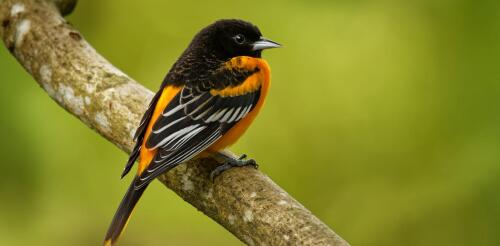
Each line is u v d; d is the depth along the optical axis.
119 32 13.93
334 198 13.37
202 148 8.59
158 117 8.53
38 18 10.20
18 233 13.15
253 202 7.71
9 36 10.27
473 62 13.24
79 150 12.91
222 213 8.02
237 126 9.07
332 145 13.26
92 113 9.33
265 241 7.48
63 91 9.66
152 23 13.88
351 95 13.16
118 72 9.53
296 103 13.26
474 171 12.90
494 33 13.24
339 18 13.44
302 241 7.16
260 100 9.31
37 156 12.70
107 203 13.16
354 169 13.30
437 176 13.20
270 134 13.24
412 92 13.17
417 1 13.49
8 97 12.53
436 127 13.15
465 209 13.05
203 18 13.84
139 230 13.49
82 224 13.31
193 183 8.33
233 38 9.69
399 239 13.37
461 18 13.40
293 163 13.22
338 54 13.21
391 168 13.30
